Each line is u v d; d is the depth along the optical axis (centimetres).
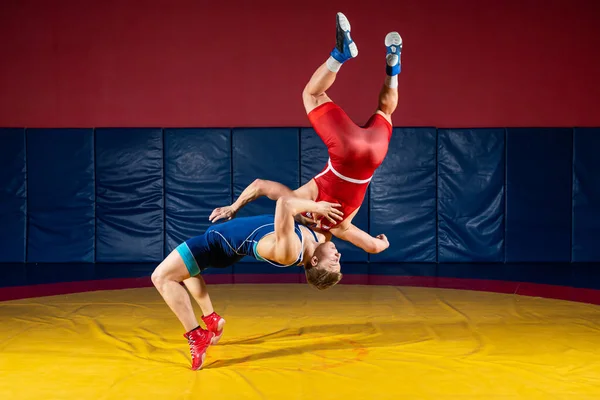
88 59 995
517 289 749
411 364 457
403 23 992
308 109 468
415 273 871
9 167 960
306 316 611
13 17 992
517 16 991
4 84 995
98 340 524
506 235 961
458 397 391
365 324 577
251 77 998
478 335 536
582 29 989
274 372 441
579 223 960
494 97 995
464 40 992
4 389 408
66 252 960
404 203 961
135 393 401
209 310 505
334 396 394
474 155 961
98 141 962
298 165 958
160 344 514
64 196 962
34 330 555
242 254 484
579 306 650
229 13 995
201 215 961
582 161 958
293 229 446
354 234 518
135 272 879
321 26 995
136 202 964
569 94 994
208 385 416
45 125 998
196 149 961
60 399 391
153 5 995
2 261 958
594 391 401
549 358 470
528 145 960
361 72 993
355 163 458
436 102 995
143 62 998
